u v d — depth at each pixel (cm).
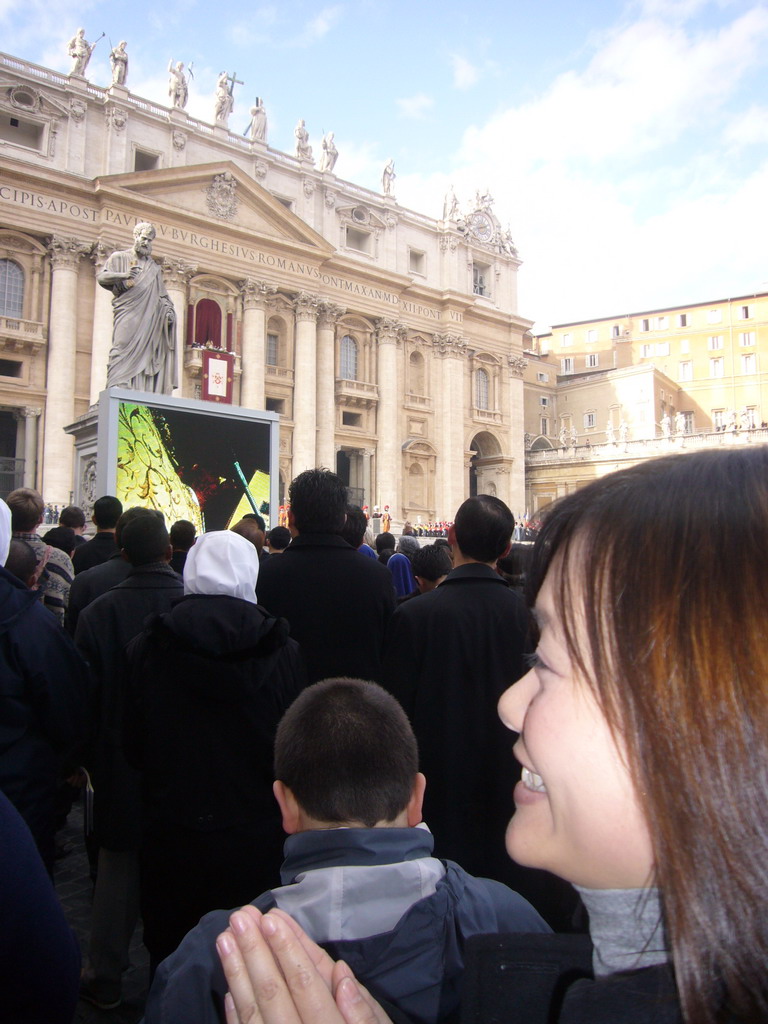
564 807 77
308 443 4444
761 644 66
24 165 3531
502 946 101
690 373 7100
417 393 5178
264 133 4559
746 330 6925
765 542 69
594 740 74
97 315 3728
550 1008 92
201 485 1252
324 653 452
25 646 340
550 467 5812
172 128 4122
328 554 468
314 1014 88
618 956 79
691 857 66
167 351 1457
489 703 384
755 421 6544
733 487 73
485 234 5666
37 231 3622
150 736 338
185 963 175
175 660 335
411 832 187
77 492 1510
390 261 5053
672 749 67
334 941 166
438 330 5272
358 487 4816
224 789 329
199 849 326
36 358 3659
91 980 437
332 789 198
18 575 473
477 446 5722
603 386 6688
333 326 4691
